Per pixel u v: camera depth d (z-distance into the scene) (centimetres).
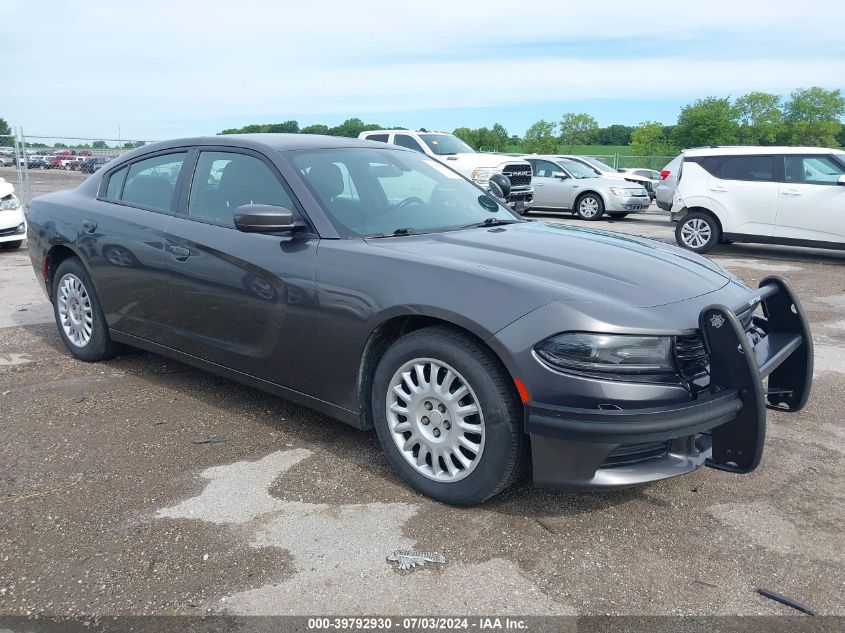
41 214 505
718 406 270
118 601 245
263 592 249
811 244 1083
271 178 376
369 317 316
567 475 274
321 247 341
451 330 298
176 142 440
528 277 295
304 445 369
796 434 396
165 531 287
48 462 348
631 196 1748
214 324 390
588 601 246
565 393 267
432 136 1577
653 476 277
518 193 1577
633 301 284
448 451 304
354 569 263
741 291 330
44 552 273
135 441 373
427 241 346
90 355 495
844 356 558
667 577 261
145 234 422
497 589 252
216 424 396
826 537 290
